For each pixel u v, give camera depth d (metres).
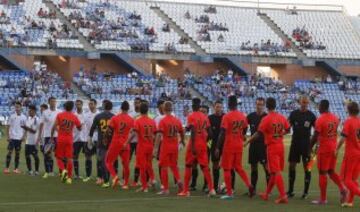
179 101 61.16
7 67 61.09
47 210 15.10
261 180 23.05
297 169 27.75
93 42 64.25
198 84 64.50
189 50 67.81
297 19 76.88
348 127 16.22
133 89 60.84
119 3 71.44
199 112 18.16
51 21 65.38
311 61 70.94
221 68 69.31
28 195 18.03
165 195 18.31
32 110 23.75
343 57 72.56
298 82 69.19
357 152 16.28
